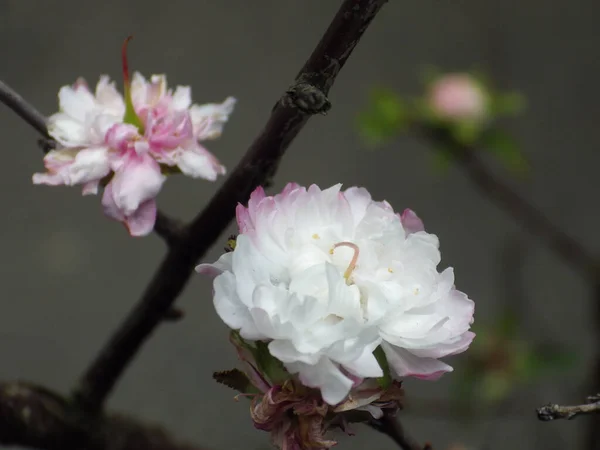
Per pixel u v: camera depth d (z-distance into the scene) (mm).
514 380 522
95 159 336
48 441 392
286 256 312
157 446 420
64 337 833
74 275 859
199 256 357
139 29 951
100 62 928
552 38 983
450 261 876
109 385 392
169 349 819
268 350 313
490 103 506
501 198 525
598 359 493
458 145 504
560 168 934
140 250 879
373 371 304
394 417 339
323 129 928
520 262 693
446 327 312
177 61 938
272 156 341
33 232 872
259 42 958
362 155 921
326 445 312
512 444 753
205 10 972
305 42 962
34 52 920
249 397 317
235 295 306
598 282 530
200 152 340
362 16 323
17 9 936
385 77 955
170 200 863
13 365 814
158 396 796
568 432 746
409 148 931
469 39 974
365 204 320
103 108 346
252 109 923
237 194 345
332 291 305
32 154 894
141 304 371
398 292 312
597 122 960
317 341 304
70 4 952
